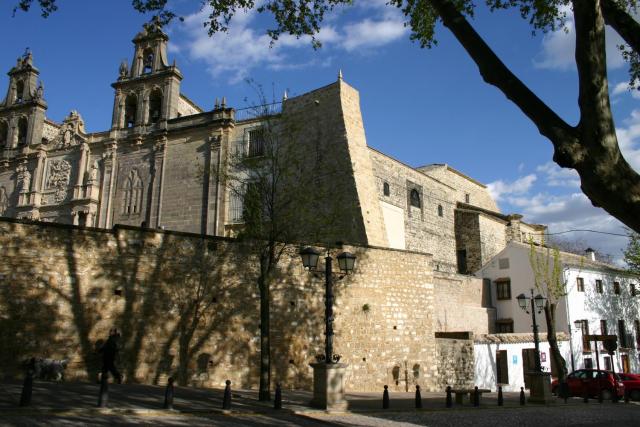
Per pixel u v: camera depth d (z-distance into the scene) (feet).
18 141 163.73
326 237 71.51
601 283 135.74
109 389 53.93
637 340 141.18
